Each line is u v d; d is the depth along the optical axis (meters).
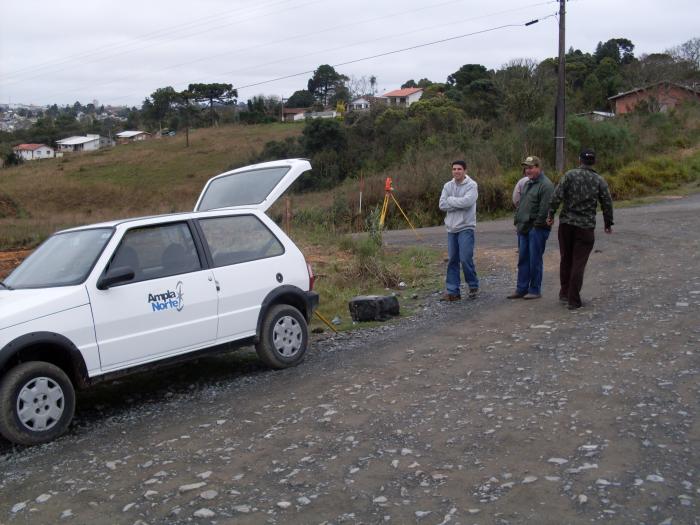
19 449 5.71
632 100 59.22
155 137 104.44
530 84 48.78
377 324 9.60
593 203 8.63
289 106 122.44
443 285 12.08
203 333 6.90
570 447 4.74
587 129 31.50
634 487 4.10
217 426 5.79
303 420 5.72
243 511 4.16
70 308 6.04
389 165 45.84
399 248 16.42
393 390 6.33
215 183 9.71
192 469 4.89
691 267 10.95
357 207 27.30
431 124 48.75
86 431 6.07
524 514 3.89
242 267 7.30
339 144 52.91
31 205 46.03
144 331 6.47
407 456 4.81
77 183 53.44
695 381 5.82
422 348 7.80
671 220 17.55
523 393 5.92
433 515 3.95
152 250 6.77
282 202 22.22
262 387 6.89
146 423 6.12
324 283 12.49
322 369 7.36
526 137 31.61
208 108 113.56
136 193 51.12
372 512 4.04
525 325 8.32
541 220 9.47
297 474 4.65
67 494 4.64
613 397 5.62
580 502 3.97
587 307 8.85
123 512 4.29
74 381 6.23
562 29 27.89
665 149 33.75
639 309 8.47
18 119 195.00
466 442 4.98
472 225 10.24
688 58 65.06
